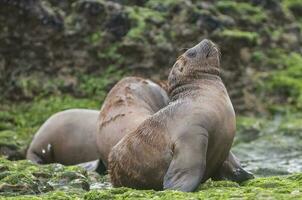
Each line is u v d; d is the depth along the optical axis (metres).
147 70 29.72
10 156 24.42
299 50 34.22
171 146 15.35
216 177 16.66
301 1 36.78
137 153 15.91
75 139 23.33
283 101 31.77
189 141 15.14
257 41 32.25
